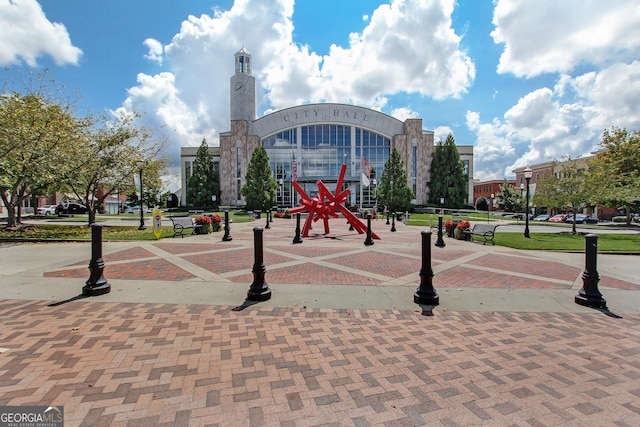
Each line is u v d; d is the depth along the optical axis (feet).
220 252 32.96
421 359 11.09
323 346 11.97
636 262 31.65
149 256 30.37
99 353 11.03
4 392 8.66
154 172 82.28
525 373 10.24
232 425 7.61
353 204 172.76
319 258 30.22
